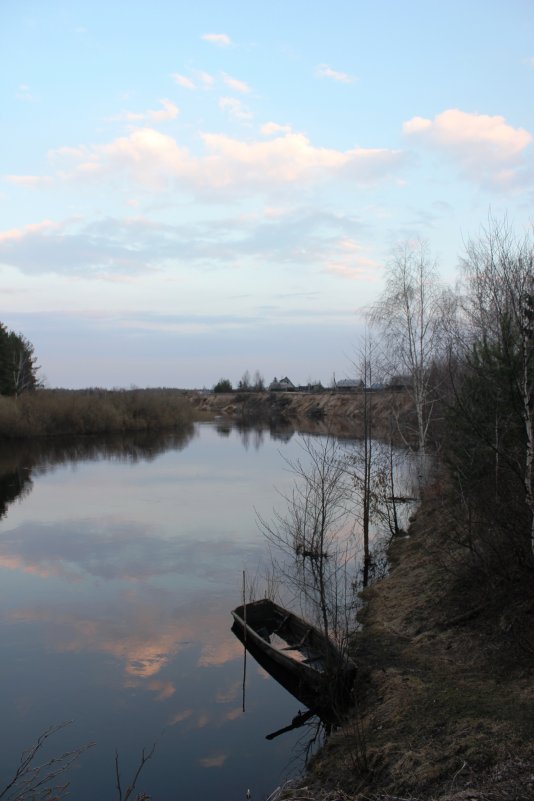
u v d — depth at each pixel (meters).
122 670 11.03
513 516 9.94
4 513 24.44
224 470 35.62
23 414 55.62
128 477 33.25
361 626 11.81
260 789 7.66
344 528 20.47
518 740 6.44
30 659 11.53
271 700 9.91
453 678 8.55
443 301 24.42
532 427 9.09
